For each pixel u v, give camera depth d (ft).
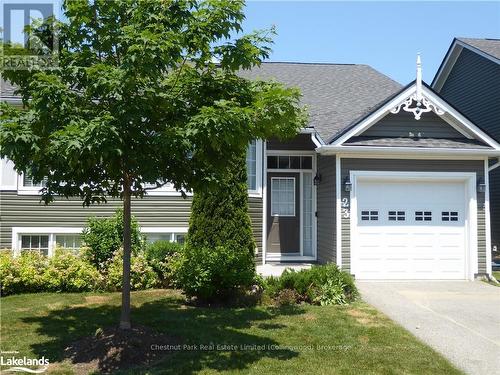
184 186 21.79
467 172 39.19
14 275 31.12
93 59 19.10
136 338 20.70
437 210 39.37
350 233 38.17
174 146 17.95
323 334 23.26
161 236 40.83
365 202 38.91
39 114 17.13
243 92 20.48
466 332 24.26
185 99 20.35
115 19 18.97
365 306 29.17
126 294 21.57
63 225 39.32
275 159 46.01
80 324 23.91
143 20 18.11
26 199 38.91
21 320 24.57
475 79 60.49
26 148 17.75
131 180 20.99
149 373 17.90
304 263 43.37
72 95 17.76
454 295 32.83
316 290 29.96
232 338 22.18
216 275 28.43
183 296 30.68
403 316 27.02
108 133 16.11
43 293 31.27
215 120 16.92
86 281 31.89
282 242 45.55
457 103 64.75
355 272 38.06
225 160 21.01
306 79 53.93
